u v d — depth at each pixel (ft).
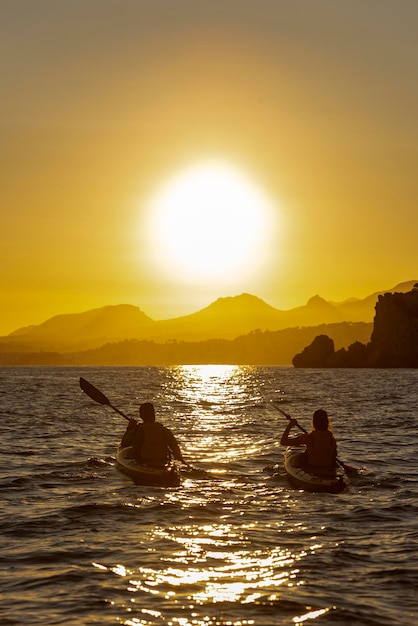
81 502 51.62
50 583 33.83
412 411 139.95
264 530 43.86
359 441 88.17
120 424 111.55
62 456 74.43
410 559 37.60
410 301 645.10
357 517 47.32
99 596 32.09
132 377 477.77
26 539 41.68
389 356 645.51
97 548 39.75
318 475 58.90
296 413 139.64
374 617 29.73
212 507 50.31
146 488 57.00
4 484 58.54
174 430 105.50
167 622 29.22
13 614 29.99
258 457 74.90
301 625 28.96
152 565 36.63
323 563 36.96
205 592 32.65
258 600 31.65
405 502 52.01
